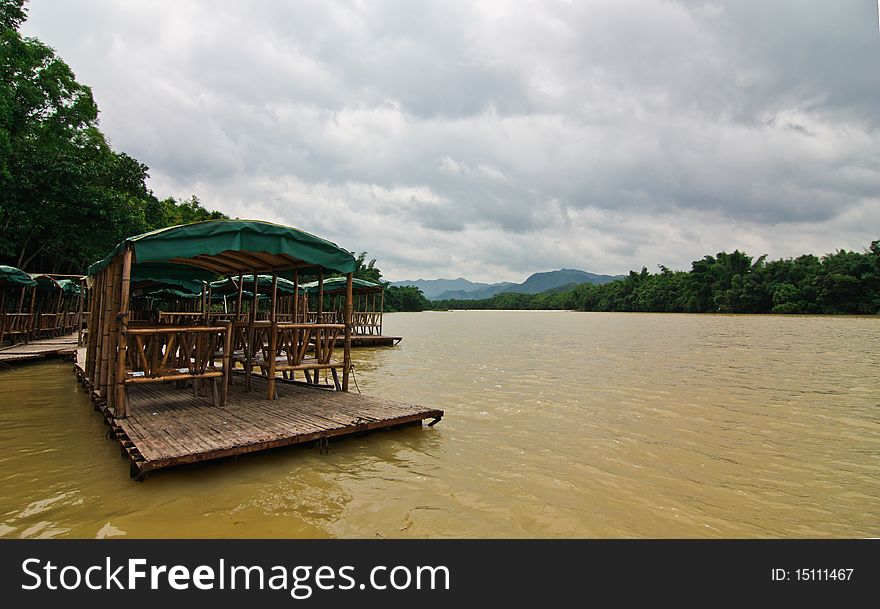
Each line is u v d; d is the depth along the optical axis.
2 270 13.92
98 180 22.97
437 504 4.71
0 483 4.94
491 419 8.12
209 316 11.08
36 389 10.18
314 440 5.98
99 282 8.62
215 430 5.82
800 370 14.26
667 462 6.09
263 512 4.44
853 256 59.16
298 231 7.29
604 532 4.28
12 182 18.48
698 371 14.12
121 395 6.20
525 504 4.77
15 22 20.02
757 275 68.69
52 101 21.78
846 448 6.71
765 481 5.50
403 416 6.78
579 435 7.24
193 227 6.37
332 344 8.48
